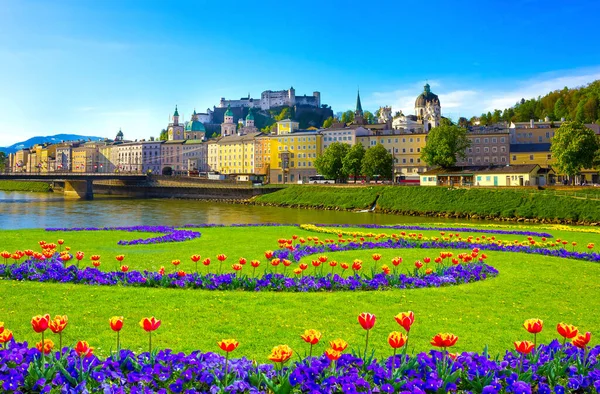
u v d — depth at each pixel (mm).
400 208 122625
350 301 25734
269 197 159125
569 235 63375
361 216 112125
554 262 39250
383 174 170375
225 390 13438
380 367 14289
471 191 118750
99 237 55188
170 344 19031
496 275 33406
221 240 53469
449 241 50281
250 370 14328
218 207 139250
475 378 14266
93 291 27047
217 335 20188
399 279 29516
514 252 44906
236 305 24594
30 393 13617
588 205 98625
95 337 19672
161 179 195000
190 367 14570
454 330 21250
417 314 23594
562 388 13594
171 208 133000
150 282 28656
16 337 19500
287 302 25297
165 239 51750
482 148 183000
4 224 86375
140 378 13859
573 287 30109
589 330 21766
